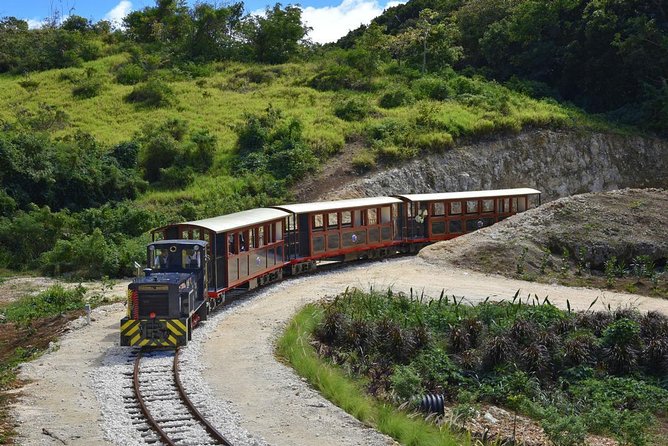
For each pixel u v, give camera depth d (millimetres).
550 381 21375
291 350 19609
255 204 45469
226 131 56219
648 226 37688
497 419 18328
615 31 70375
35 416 15000
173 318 20141
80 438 13773
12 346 22328
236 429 14148
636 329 22547
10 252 38656
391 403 17000
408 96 63562
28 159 45719
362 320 22875
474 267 33969
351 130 56219
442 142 55594
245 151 52875
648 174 63312
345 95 63656
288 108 61031
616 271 33719
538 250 35250
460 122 58625
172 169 49344
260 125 55031
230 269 25625
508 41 78062
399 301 26250
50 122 56906
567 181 60344
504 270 33531
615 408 19594
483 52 79625
